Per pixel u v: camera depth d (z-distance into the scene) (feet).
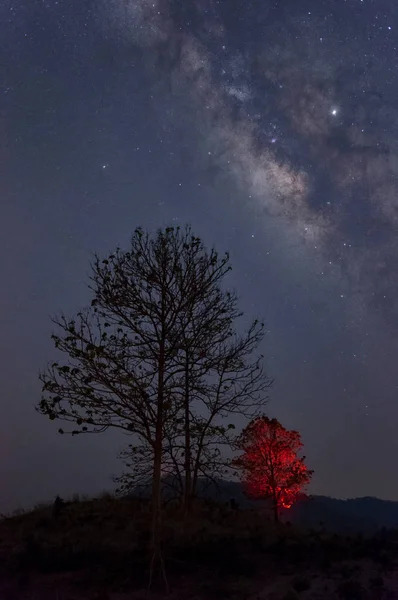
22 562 48.14
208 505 78.48
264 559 50.37
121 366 48.65
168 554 49.49
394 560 51.34
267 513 94.94
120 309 50.47
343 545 57.16
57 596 40.73
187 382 53.93
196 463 69.41
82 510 74.64
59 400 47.57
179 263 51.60
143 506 76.33
